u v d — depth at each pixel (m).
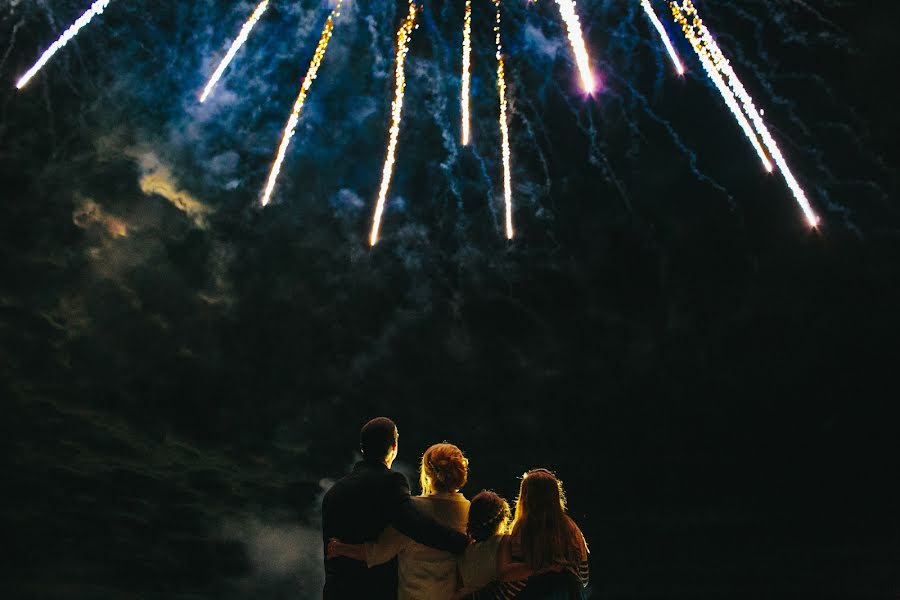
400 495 5.39
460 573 5.47
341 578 5.32
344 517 5.42
